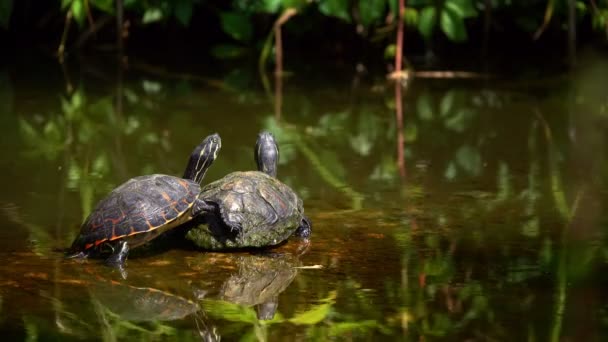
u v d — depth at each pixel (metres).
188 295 5.43
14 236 6.59
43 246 6.37
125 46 16.30
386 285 5.60
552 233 6.68
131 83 13.41
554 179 8.27
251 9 14.96
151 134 10.15
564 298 5.33
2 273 5.78
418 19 13.90
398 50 14.08
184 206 6.09
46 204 7.43
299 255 6.24
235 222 6.20
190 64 15.16
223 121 10.85
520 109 11.56
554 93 12.55
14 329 4.83
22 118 10.93
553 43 16.02
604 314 5.05
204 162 7.01
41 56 15.61
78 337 4.73
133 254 6.24
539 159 9.05
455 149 9.54
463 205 7.46
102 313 5.10
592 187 7.98
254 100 12.23
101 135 10.10
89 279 5.70
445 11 13.59
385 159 9.12
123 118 11.02
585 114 11.19
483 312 5.12
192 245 6.40
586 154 9.23
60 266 5.94
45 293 5.42
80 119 10.92
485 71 14.43
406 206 7.44
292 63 15.34
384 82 13.67
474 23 15.98
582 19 15.12
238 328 4.88
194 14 16.75
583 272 5.80
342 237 6.64
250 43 15.30
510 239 6.54
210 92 12.80
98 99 12.16
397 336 4.77
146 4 14.51
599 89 12.79
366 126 10.68
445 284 5.61
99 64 15.02
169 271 5.88
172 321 4.99
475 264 6.00
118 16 15.28
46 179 8.23
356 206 7.45
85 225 6.09
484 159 9.09
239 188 6.43
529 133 10.24
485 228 6.83
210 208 6.31
